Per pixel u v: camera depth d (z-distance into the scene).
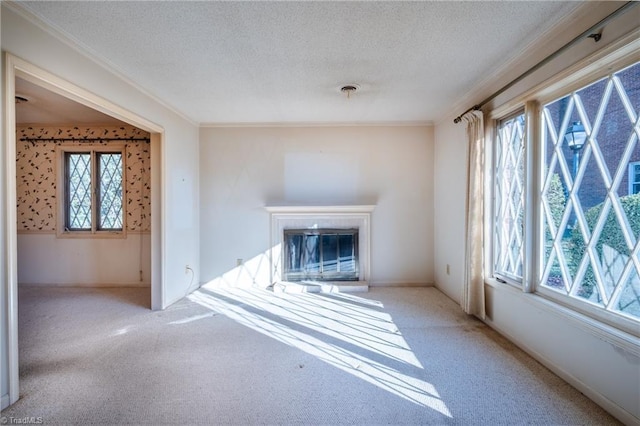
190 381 2.10
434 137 4.42
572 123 2.09
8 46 1.78
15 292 1.83
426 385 2.04
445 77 2.87
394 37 2.18
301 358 2.41
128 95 2.89
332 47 2.32
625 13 1.58
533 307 2.37
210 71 2.73
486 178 2.98
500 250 2.93
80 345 2.63
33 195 4.50
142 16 1.92
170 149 3.69
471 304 3.09
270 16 1.93
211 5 1.82
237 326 3.05
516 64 2.52
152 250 3.54
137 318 3.27
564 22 1.96
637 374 1.59
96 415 1.76
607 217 1.83
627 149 1.70
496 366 2.27
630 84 1.68
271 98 3.42
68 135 4.46
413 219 4.46
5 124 1.75
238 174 4.48
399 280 4.49
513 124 2.74
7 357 1.80
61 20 1.96
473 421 1.71
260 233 4.50
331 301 3.82
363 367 2.27
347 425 1.69
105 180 4.58
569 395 1.92
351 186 4.48
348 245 4.50
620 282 1.75
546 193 2.34
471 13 1.90
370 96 3.38
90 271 4.53
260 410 1.81
